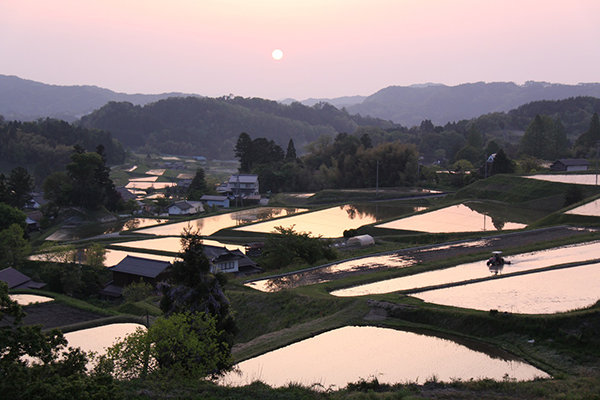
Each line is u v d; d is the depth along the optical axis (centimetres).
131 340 1816
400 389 1781
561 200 7675
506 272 3581
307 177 13800
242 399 1648
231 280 3994
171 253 5709
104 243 6359
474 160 16238
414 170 12344
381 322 2675
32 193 13938
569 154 15175
